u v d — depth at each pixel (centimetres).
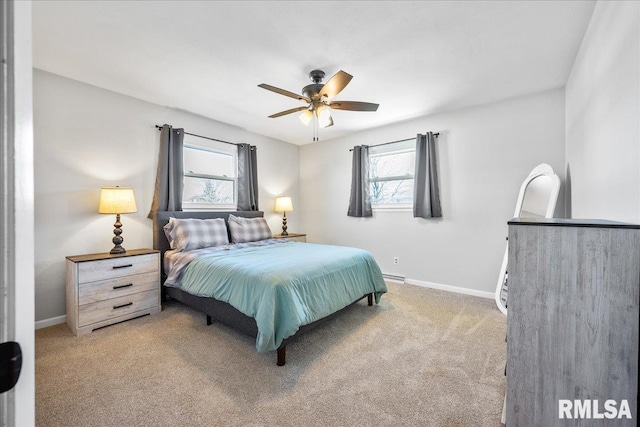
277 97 317
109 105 298
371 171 448
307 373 184
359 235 459
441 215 370
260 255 276
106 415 146
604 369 93
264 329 181
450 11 180
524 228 104
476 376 180
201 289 244
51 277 259
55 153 263
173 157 341
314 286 221
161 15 183
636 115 123
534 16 184
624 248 90
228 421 143
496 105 330
